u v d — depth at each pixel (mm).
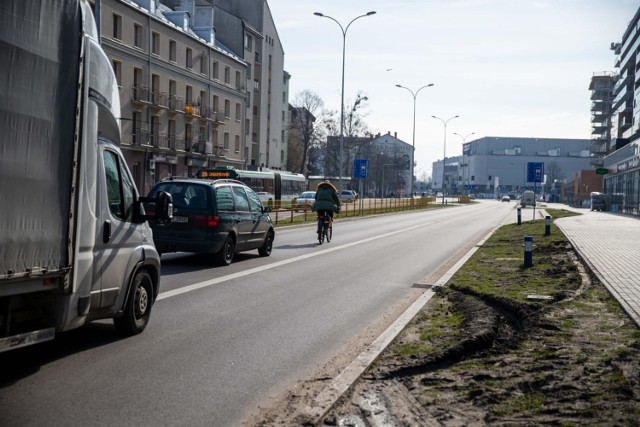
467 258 18734
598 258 17359
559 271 15078
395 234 29859
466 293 12117
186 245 15031
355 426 5266
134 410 5508
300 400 5883
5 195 5297
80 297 6625
